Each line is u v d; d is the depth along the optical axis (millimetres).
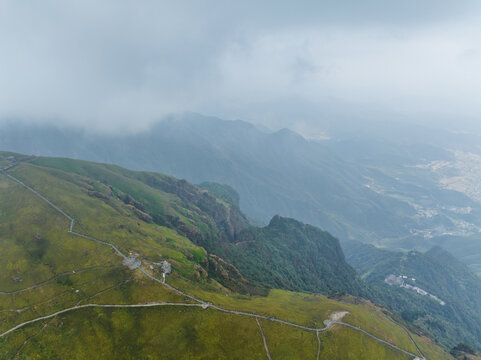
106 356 126188
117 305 145500
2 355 122438
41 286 153125
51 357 124000
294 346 144875
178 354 128250
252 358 133125
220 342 136750
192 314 146625
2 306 141375
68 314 140000
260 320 154750
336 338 157000
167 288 159000
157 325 138375
